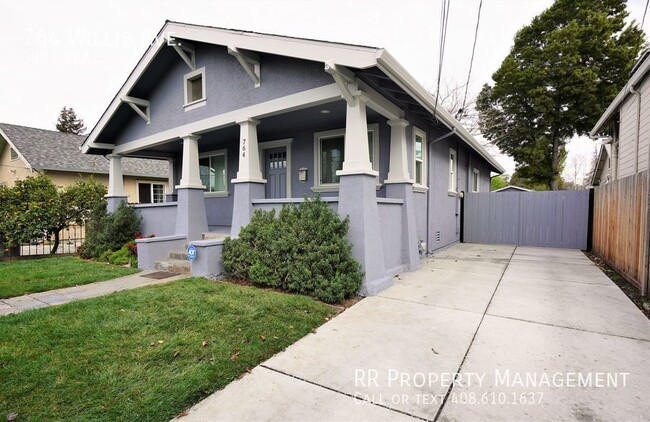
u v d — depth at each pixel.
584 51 18.39
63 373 2.40
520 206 10.40
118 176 9.21
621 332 3.35
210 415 2.05
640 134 7.13
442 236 9.30
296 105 5.44
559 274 6.04
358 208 4.79
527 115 20.47
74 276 5.61
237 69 6.26
